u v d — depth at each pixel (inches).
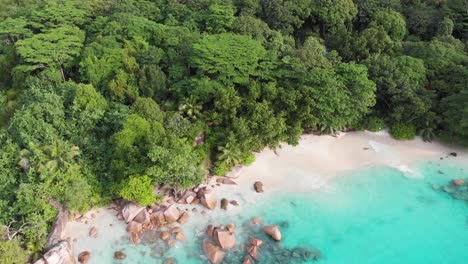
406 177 1620.3
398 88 1790.1
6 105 1754.4
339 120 1737.2
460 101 1691.7
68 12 2194.9
